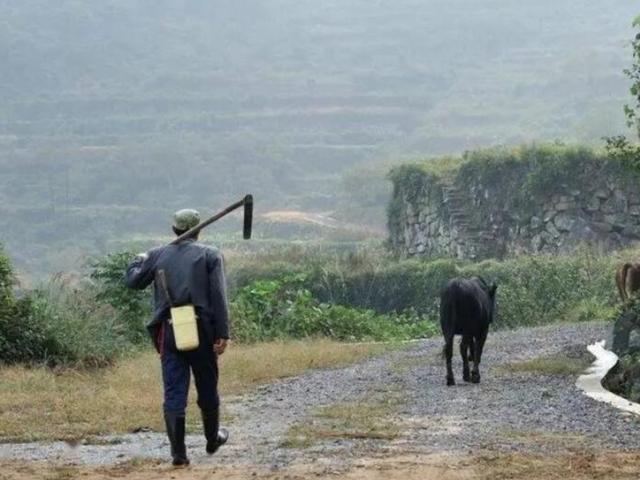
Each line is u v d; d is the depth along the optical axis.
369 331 38.69
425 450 14.15
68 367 25.30
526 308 42.44
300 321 37.47
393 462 13.08
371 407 19.06
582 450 14.09
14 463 13.60
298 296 38.53
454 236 59.53
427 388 21.88
